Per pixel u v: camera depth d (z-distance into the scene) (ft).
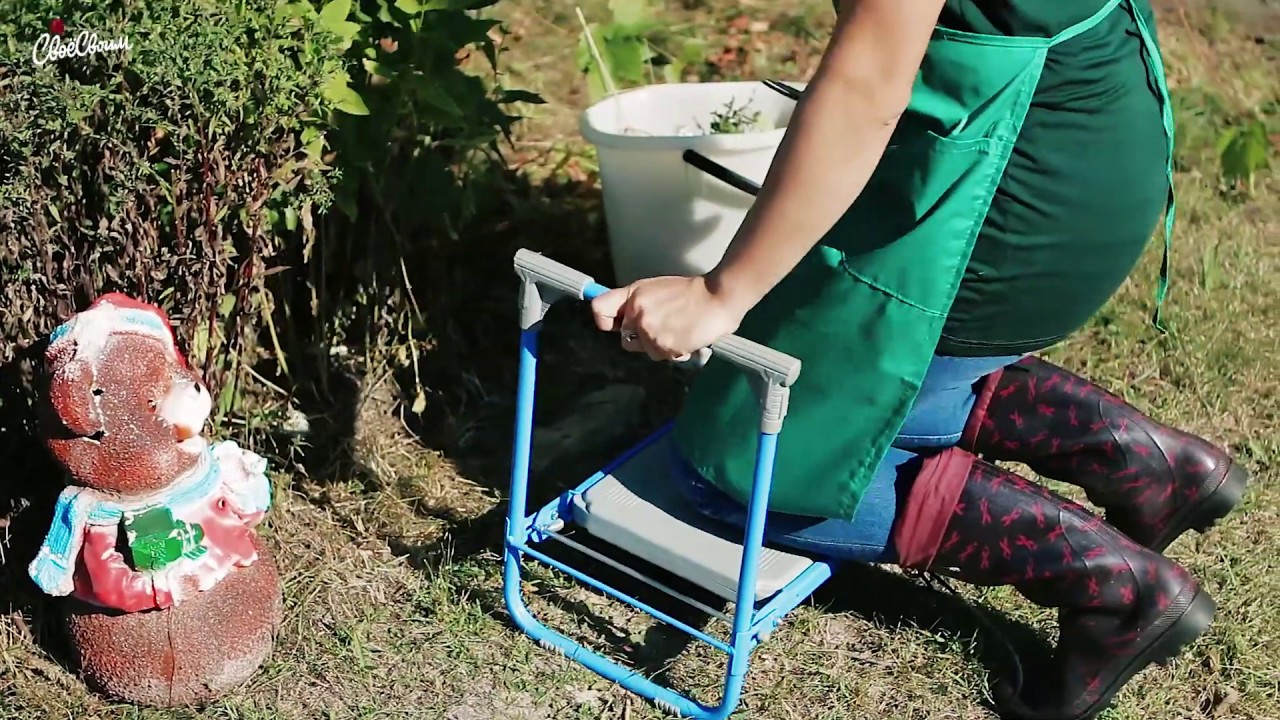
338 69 8.28
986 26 6.17
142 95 7.29
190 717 7.58
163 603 7.32
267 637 7.82
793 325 6.88
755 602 7.71
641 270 10.60
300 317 10.04
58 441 7.02
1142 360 10.95
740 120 10.76
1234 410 10.48
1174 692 8.09
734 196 10.00
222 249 8.04
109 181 7.38
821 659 8.22
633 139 9.77
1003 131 6.29
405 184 9.64
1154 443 7.93
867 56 5.67
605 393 10.41
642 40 13.16
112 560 7.16
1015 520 7.28
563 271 7.02
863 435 6.95
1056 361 10.89
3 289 7.57
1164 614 7.26
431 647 8.14
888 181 6.50
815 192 5.97
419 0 8.88
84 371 6.82
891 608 8.61
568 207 12.20
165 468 7.15
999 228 6.52
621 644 8.31
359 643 8.07
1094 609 7.36
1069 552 7.23
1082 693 7.59
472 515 9.22
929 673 8.14
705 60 14.62
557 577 8.70
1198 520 8.07
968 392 7.50
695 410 7.54
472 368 10.52
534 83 13.98
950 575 7.83
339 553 8.77
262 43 7.66
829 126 5.82
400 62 9.16
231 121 7.55
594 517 7.86
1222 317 11.35
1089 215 6.57
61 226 7.47
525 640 8.21
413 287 10.44
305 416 9.70
